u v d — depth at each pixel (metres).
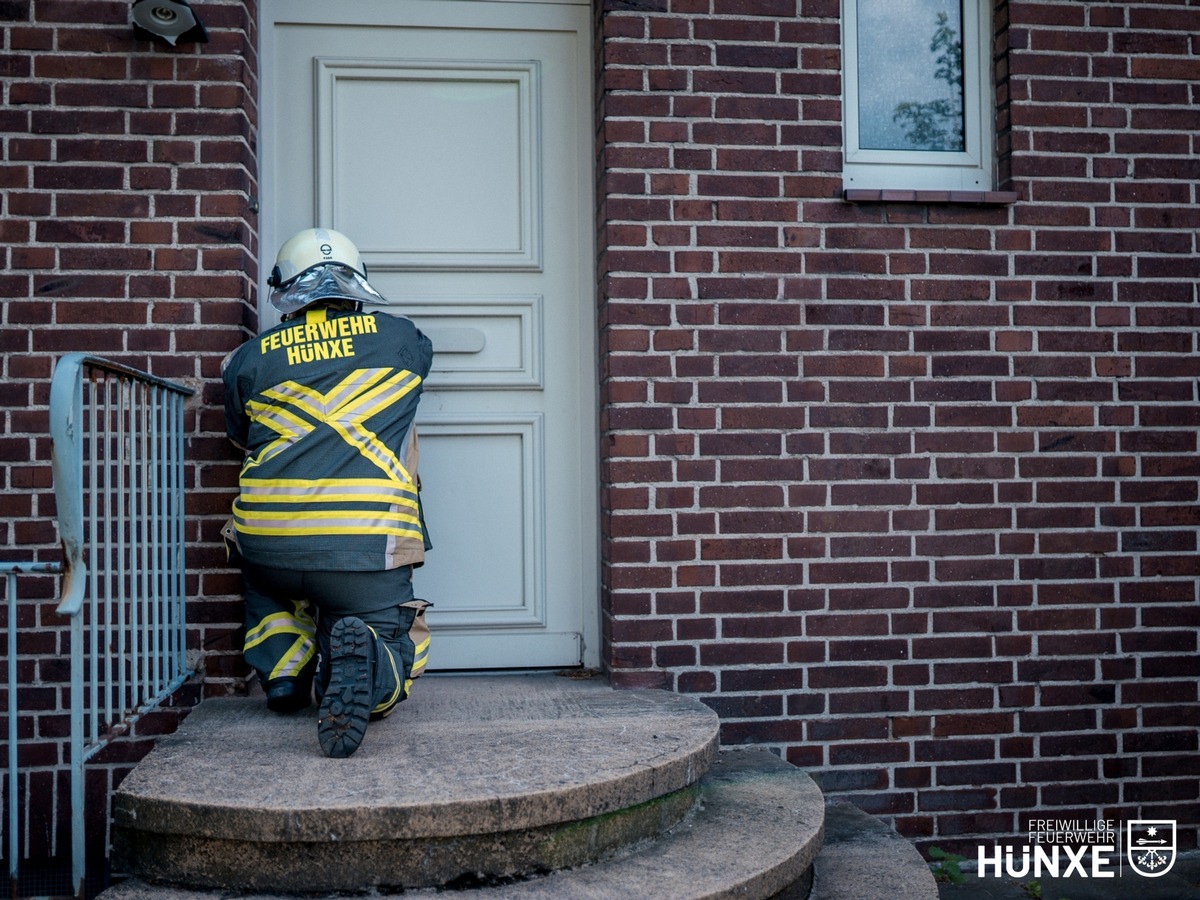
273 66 3.57
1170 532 3.50
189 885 2.23
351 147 3.60
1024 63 3.51
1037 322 3.49
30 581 3.13
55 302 3.18
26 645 3.13
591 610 3.65
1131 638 3.48
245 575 2.94
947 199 3.43
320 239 3.02
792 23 3.43
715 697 3.34
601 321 3.53
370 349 2.85
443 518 3.61
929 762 3.40
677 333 3.36
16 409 3.15
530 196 3.65
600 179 3.52
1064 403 3.49
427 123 3.63
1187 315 3.54
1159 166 3.54
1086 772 3.45
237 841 2.20
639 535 3.33
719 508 3.36
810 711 3.37
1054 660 3.45
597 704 3.09
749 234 3.39
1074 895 3.11
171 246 3.22
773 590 3.37
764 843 2.46
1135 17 3.55
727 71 3.40
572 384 3.66
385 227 3.61
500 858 2.24
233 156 3.24
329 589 2.67
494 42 3.65
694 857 2.37
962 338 3.46
